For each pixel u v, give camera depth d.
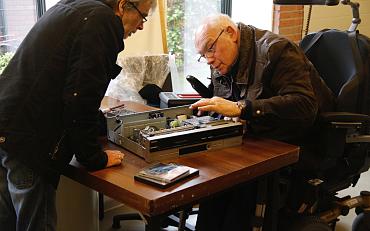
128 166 1.39
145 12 1.49
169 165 1.35
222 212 1.88
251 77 1.78
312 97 1.67
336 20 4.88
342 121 1.80
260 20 4.08
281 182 1.91
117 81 2.51
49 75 1.31
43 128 1.32
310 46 2.21
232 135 1.59
